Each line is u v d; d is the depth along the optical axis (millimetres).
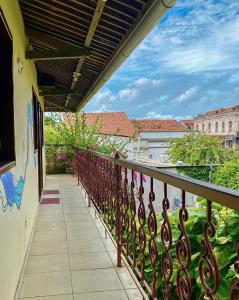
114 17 3080
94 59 4562
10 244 2309
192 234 2164
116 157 2947
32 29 4039
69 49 3938
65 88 7422
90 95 6922
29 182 3859
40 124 7102
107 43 3805
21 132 3164
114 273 2818
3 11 2307
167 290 1760
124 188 2715
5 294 2080
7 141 2637
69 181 9188
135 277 2387
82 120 12648
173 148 21703
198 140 20766
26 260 3115
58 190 7422
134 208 2414
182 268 1523
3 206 2096
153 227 1914
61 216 4887
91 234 3961
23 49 3621
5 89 2658
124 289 2537
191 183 1310
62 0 3068
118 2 2766
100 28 3434
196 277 1885
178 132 38031
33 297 2416
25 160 3482
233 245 1864
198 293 1856
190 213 2348
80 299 2387
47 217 4828
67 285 2602
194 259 1935
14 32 2881
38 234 3973
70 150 11641
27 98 3887
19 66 3127
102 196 4016
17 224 2680
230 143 39812
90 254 3275
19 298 2402
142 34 2916
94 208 5094
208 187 1180
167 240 1742
